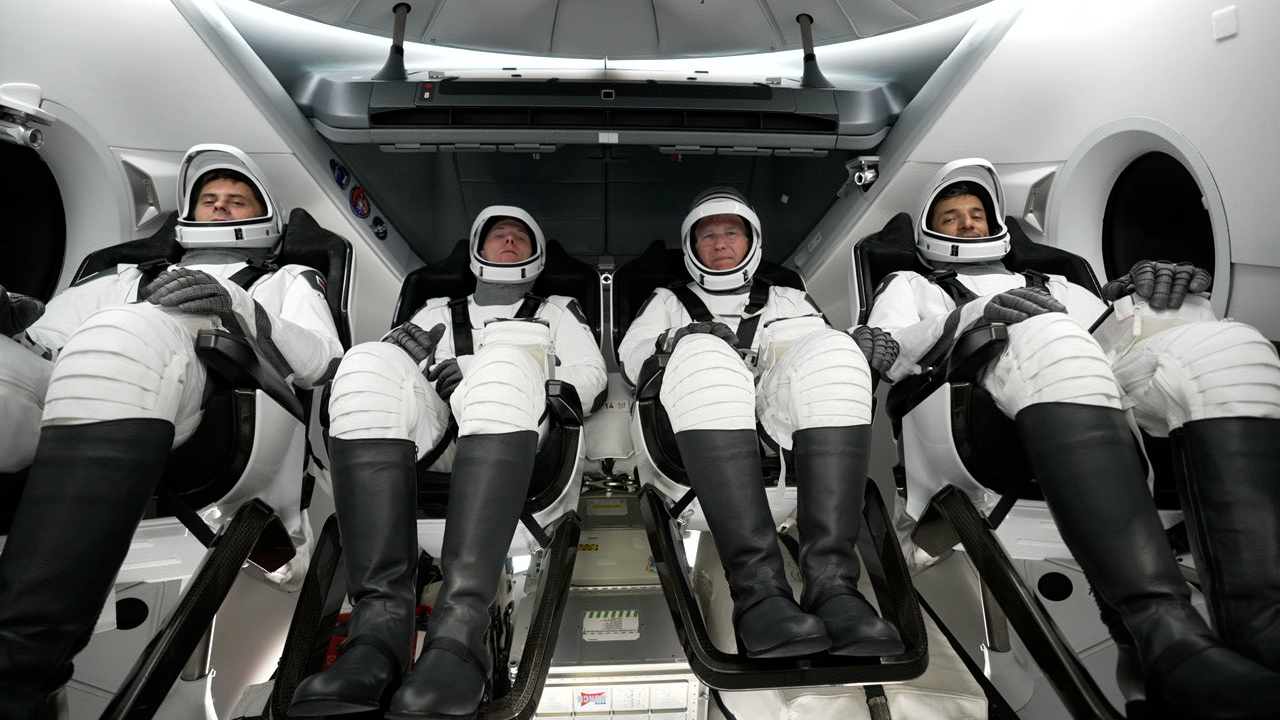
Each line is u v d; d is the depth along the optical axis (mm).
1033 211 2857
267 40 2998
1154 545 1344
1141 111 2414
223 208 2332
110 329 1376
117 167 2600
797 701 1725
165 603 2021
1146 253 2688
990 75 2672
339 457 1502
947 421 1786
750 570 1499
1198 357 1428
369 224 3195
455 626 1368
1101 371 1455
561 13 3061
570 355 2295
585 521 2543
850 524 1536
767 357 1890
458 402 1552
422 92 2852
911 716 1741
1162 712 1254
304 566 2113
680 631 1576
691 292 2504
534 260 2510
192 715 1855
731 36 3186
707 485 1552
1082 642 2014
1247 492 1299
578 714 1889
